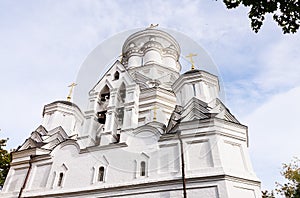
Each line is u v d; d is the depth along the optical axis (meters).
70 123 26.84
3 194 19.55
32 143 22.94
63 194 17.91
